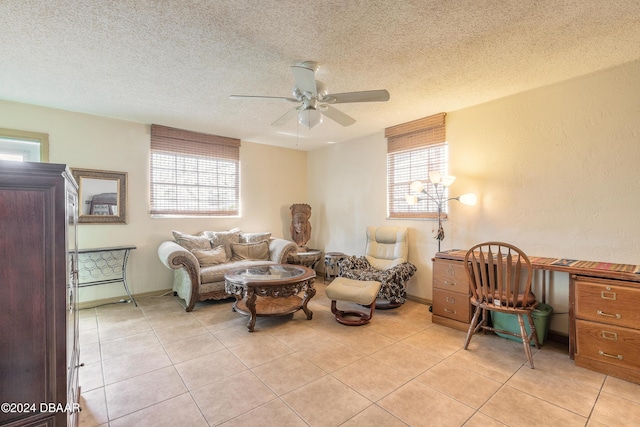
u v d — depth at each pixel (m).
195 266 3.54
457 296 2.98
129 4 1.71
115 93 3.03
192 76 2.65
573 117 2.70
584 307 2.24
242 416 1.71
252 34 2.01
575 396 1.89
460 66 2.46
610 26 1.92
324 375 2.13
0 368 0.98
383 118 3.82
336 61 2.37
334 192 5.24
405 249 3.95
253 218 5.14
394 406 1.79
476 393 1.92
